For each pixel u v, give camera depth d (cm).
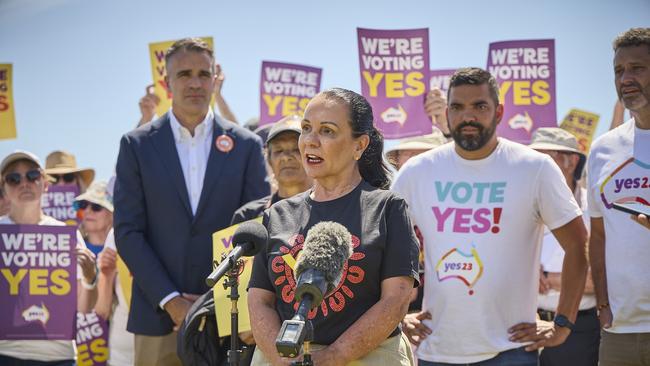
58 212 796
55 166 876
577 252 515
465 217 518
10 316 624
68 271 629
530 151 523
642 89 504
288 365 342
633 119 521
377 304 348
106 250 702
